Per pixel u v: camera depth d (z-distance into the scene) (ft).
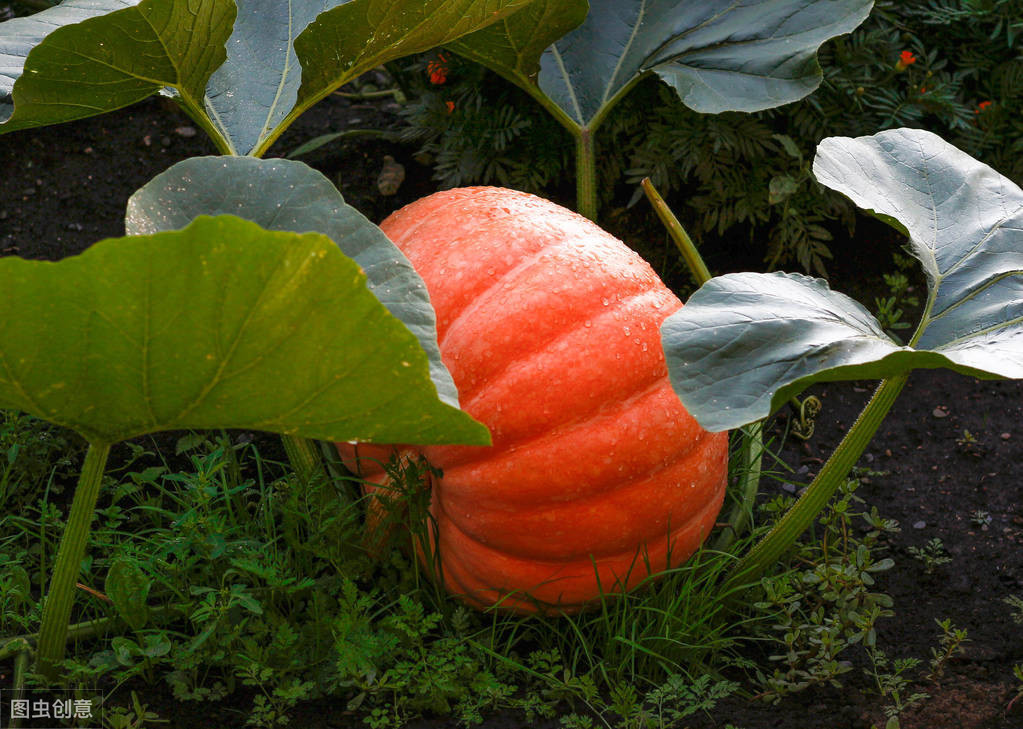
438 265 5.35
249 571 5.31
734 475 5.95
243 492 5.74
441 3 5.47
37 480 5.91
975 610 5.61
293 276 4.48
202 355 4.62
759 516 5.98
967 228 5.42
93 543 5.48
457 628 5.32
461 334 5.22
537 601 5.37
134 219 5.01
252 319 4.55
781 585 5.28
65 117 5.62
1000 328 5.13
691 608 5.42
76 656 5.26
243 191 5.17
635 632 5.35
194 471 6.10
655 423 5.21
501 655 5.34
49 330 4.53
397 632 5.30
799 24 6.15
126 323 4.54
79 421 4.78
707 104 6.13
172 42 5.40
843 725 5.17
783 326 5.02
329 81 5.71
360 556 5.50
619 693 5.12
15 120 5.57
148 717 5.02
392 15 5.47
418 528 5.35
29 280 4.42
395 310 4.97
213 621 5.23
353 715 5.18
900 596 5.68
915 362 4.89
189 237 4.42
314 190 5.18
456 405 4.81
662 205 6.02
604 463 5.17
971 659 5.40
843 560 5.45
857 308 5.22
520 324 5.19
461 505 5.26
